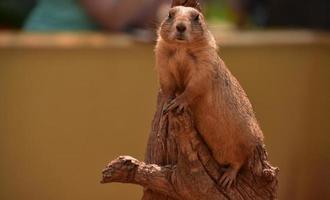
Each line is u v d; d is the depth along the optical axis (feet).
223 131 24.93
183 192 25.50
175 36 24.09
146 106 42.45
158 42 25.13
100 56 42.01
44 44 41.63
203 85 24.48
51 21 44.57
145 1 43.27
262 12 51.16
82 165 42.83
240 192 25.50
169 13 24.67
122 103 42.50
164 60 24.91
